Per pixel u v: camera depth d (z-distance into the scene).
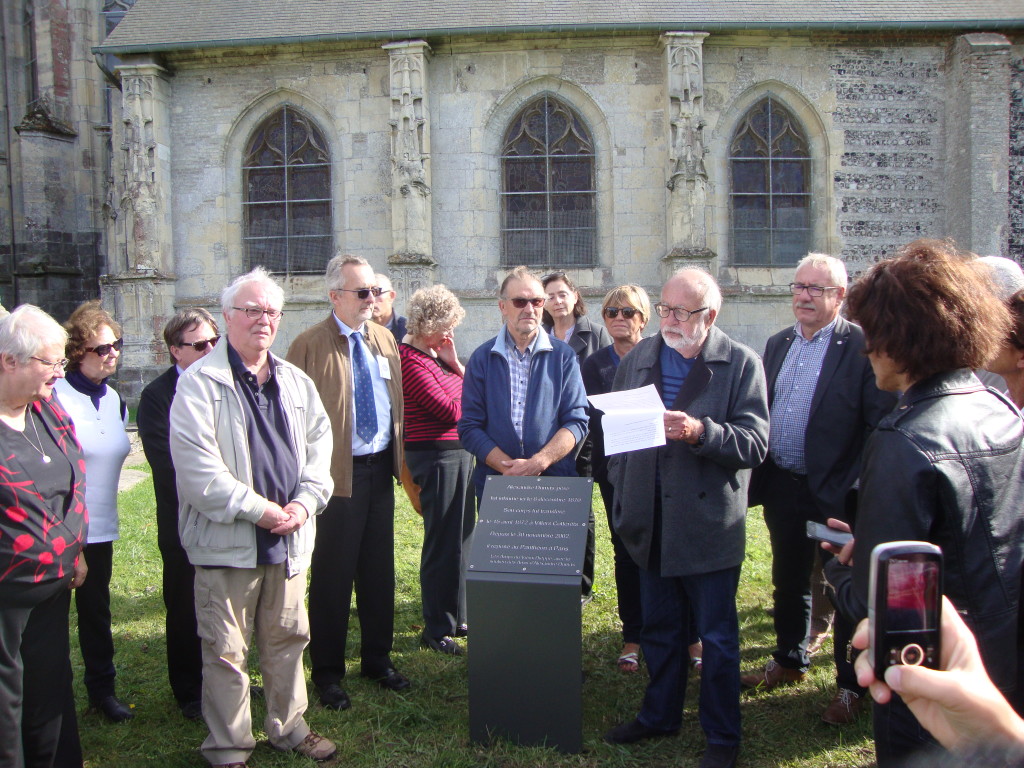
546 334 4.76
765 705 4.27
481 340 16.27
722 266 16.39
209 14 16.80
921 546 1.37
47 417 3.36
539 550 3.80
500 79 16.12
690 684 4.53
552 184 16.45
